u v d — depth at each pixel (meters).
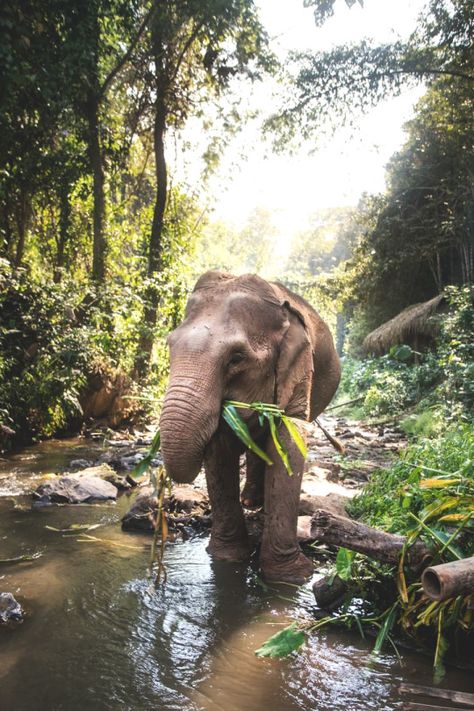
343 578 3.43
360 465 7.76
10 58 9.91
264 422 4.25
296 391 4.46
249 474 5.76
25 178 13.64
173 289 14.24
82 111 14.21
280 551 4.21
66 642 3.17
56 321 10.64
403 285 23.22
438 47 14.32
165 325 14.39
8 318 10.12
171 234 16.48
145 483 7.04
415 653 3.16
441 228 19.16
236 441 4.46
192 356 3.74
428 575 2.56
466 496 3.20
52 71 11.12
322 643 3.25
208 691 2.74
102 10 11.84
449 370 12.02
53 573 4.17
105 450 9.34
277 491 4.27
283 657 3.08
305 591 3.97
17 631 3.28
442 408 10.90
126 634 3.29
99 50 12.52
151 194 19.36
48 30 11.42
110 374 11.91
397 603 3.24
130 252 17.30
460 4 13.60
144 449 9.43
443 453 5.89
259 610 3.66
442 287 20.72
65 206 14.80
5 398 9.04
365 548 3.26
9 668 2.88
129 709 2.58
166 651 3.11
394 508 4.69
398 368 16.31
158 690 2.74
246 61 15.13
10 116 12.16
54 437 10.60
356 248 25.08
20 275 10.48
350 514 5.29
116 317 12.59
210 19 13.74
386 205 22.00
